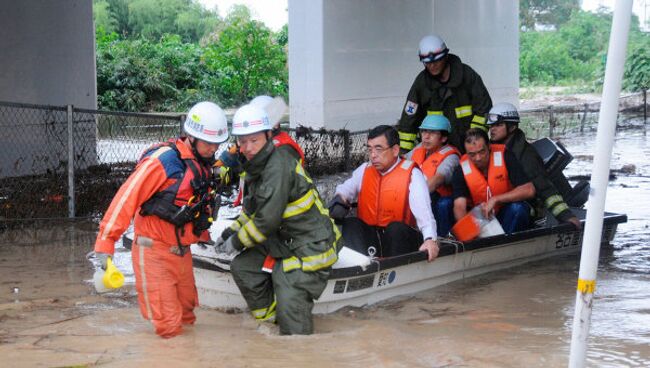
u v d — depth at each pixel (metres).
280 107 5.21
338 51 15.62
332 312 5.68
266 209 4.84
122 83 28.80
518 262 7.15
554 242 7.39
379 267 5.62
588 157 15.07
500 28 20.45
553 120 20.67
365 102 16.27
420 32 17.48
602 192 3.59
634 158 14.70
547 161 7.79
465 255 6.54
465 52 19.42
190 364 4.51
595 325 5.29
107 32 44.69
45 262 7.45
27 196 10.62
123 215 4.68
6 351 4.79
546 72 41.12
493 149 6.86
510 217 6.88
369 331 5.14
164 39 34.44
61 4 13.33
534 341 4.96
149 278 4.89
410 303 5.94
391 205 6.14
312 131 13.52
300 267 5.04
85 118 13.47
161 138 16.84
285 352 4.72
